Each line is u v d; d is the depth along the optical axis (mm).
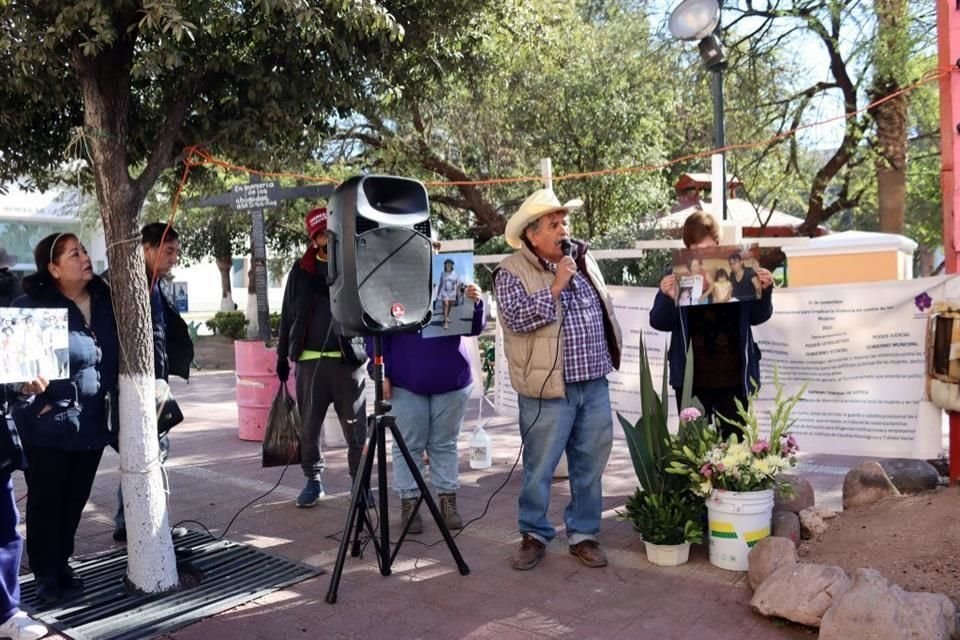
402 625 3635
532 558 4266
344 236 3902
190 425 9508
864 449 4965
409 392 4883
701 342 4598
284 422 5492
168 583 4074
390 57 4820
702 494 4129
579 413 4316
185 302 34688
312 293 5395
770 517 4176
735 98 12781
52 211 28922
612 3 14172
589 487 4324
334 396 5504
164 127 4188
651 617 3611
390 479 6387
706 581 4004
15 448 3551
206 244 22688
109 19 3449
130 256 3912
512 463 6875
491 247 18031
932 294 4719
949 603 3146
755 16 12328
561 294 4164
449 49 5262
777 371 4578
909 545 3934
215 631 3625
